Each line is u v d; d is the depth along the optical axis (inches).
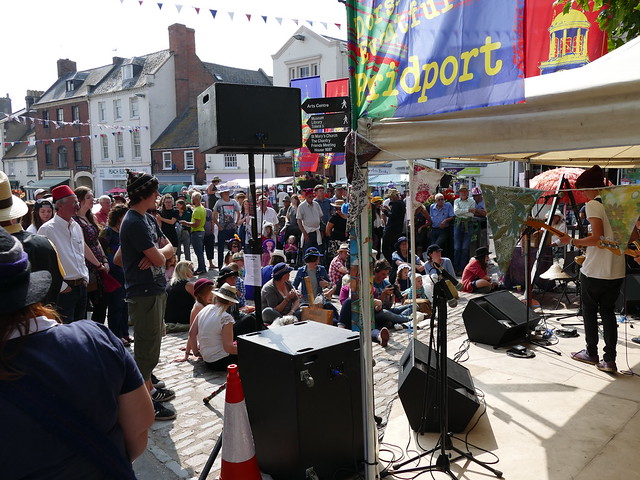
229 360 187.3
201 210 412.2
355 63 103.0
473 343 212.5
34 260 115.0
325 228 396.2
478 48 85.0
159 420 149.3
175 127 1279.5
